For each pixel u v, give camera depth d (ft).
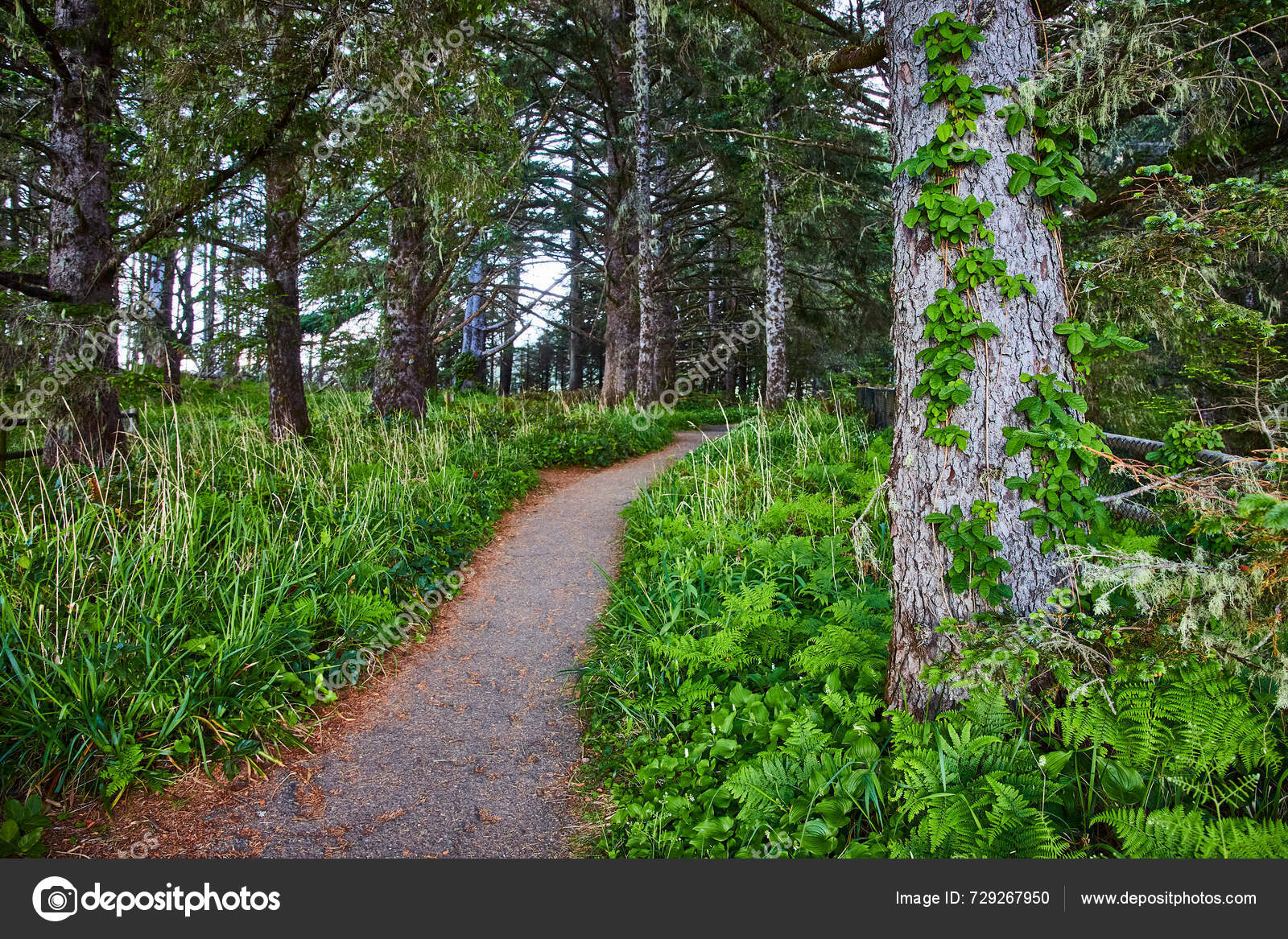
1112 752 8.00
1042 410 8.72
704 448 29.76
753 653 12.19
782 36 21.88
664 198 57.06
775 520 17.79
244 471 22.21
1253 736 7.18
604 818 9.83
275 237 29.01
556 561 20.71
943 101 9.22
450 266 36.81
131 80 23.50
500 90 22.82
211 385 41.78
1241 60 13.66
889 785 8.40
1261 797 7.55
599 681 13.15
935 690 9.18
